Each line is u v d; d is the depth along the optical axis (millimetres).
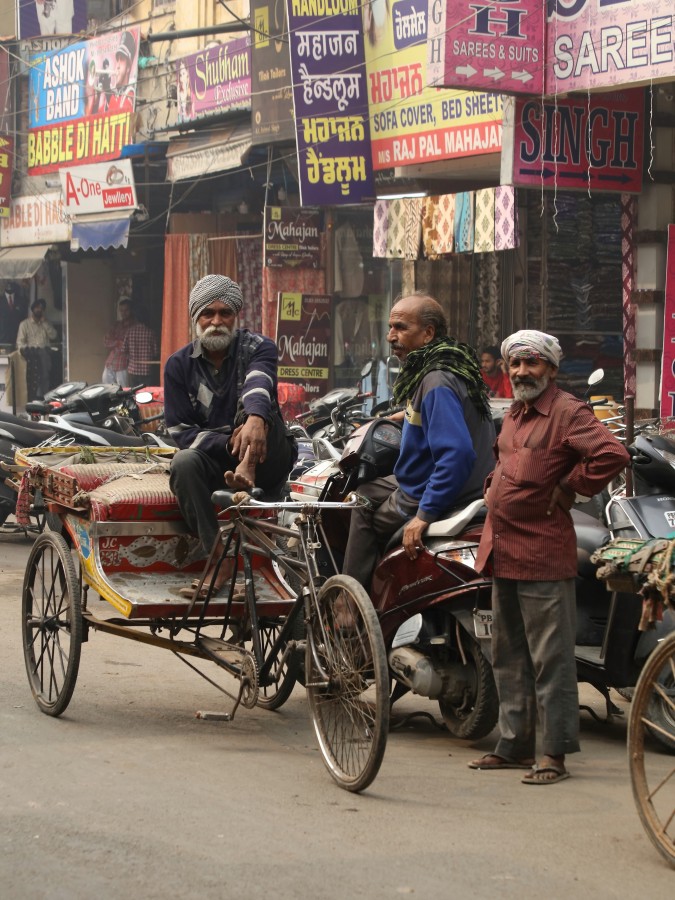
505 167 13133
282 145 18656
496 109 14742
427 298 5891
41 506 7441
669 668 5430
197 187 22109
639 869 4121
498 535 5176
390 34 16141
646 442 6164
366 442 6035
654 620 4406
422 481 5770
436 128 15633
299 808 4672
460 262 16234
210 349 6078
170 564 6125
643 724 4348
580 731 6195
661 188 13820
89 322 24297
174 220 21125
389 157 16438
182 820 4496
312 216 18281
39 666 6469
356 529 6062
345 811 4652
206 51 19328
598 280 15656
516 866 4109
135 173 21703
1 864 4062
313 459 11555
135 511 5949
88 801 4699
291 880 3930
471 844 4312
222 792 4852
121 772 5098
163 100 21062
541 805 4805
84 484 6285
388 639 5918
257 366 6133
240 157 18734
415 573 5699
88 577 6121
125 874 3973
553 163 13188
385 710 4691
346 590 4941
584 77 12414
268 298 18172
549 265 15492
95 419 13867
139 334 23000
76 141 22312
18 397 21484
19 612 8625
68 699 5906
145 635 5906
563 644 5129
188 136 20281
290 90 17625
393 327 5887
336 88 16516
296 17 16375
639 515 5961
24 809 4594
